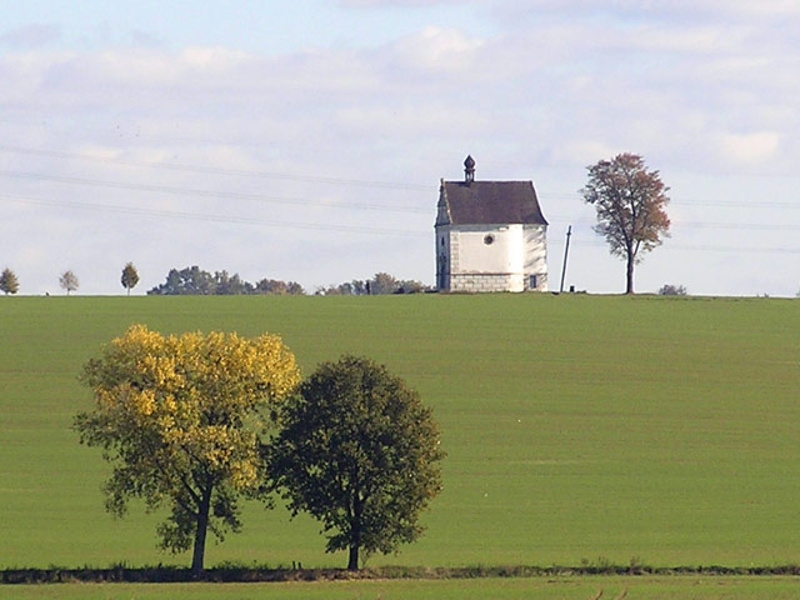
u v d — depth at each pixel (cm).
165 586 17925
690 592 17225
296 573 19250
